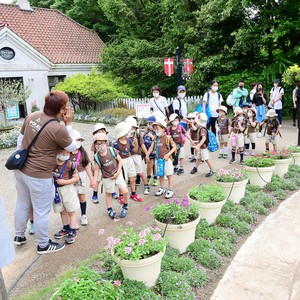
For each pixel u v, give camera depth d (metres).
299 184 5.98
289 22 13.61
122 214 4.97
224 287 3.18
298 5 13.55
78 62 20.36
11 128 13.17
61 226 4.82
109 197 5.01
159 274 3.22
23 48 18.12
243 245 3.98
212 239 4.07
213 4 14.90
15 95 14.24
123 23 19.81
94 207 5.51
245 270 3.45
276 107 11.57
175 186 6.37
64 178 4.20
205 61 15.50
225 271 3.46
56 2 27.52
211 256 3.60
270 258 3.66
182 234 3.73
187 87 17.05
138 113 9.48
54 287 3.21
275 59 14.86
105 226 4.71
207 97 8.91
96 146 4.86
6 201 6.07
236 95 10.48
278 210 4.95
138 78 19.66
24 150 3.72
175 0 16.66
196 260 3.63
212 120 8.95
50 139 3.69
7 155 10.22
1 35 17.20
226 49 15.58
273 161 6.06
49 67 19.27
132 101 16.95
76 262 3.76
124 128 5.41
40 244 3.96
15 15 21.38
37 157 3.70
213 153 8.98
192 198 4.59
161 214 3.82
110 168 4.87
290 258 3.64
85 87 16.86
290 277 3.30
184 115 8.70
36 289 3.29
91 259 3.74
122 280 3.12
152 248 3.07
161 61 17.66
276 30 13.84
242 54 15.79
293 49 14.52
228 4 14.35
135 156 5.88
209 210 4.39
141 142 6.03
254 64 16.22
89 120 16.47
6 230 1.84
